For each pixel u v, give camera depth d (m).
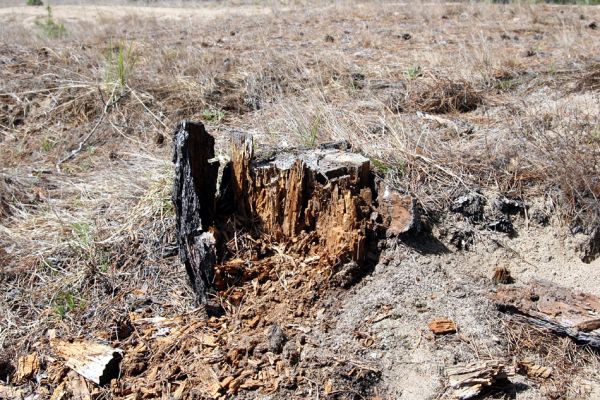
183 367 3.06
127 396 3.00
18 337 3.45
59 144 5.36
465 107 5.07
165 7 12.14
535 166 3.92
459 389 2.82
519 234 3.68
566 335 3.10
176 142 3.39
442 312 3.14
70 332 3.43
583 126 4.34
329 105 4.75
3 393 3.16
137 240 3.89
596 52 6.00
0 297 3.69
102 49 7.18
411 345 3.01
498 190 3.81
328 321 3.16
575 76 5.38
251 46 7.22
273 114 5.06
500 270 3.41
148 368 3.14
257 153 3.87
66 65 6.46
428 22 8.27
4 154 5.24
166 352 3.17
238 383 2.92
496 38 7.01
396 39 7.28
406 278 3.30
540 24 7.88
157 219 3.98
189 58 6.43
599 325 3.07
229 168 3.63
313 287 3.29
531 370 2.95
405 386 2.88
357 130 4.30
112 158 5.05
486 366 2.83
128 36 8.09
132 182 4.34
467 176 3.89
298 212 3.48
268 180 3.53
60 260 3.88
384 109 4.96
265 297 3.29
